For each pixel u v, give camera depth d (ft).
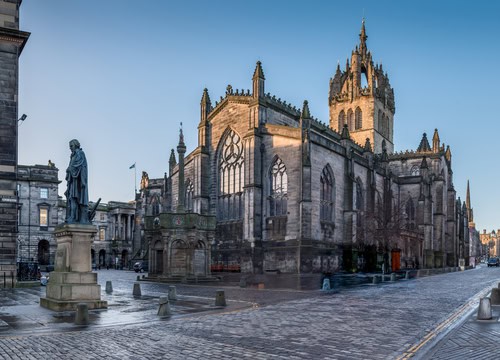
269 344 53.01
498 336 57.57
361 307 90.27
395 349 50.34
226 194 255.70
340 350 49.90
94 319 71.77
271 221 229.04
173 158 293.02
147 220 202.49
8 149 151.94
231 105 257.14
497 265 462.60
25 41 158.20
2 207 149.59
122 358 46.03
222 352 48.73
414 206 328.70
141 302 97.09
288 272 218.59
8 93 153.28
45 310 81.92
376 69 385.09
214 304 93.71
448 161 379.76
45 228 351.67
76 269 84.84
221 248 250.57
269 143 234.79
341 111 379.55
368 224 261.44
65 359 45.60
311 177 224.74
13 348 50.37
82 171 87.71
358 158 269.03
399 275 218.18
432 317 75.51
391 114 401.90
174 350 49.62
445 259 348.59
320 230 229.45
